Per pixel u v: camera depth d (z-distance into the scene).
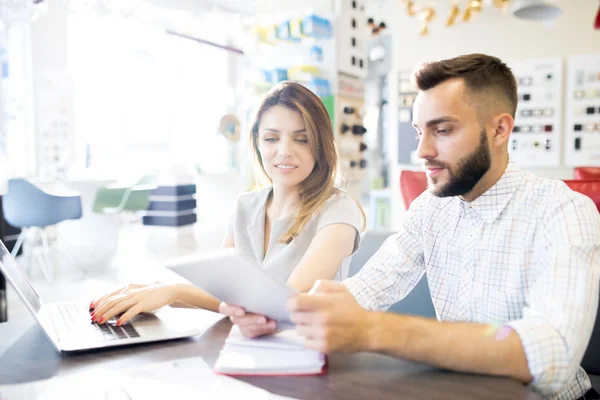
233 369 0.83
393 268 1.27
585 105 5.50
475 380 0.81
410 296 1.68
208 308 1.23
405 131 6.08
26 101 7.14
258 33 5.40
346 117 5.48
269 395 0.75
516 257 1.09
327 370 0.85
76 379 0.82
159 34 8.32
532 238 1.07
